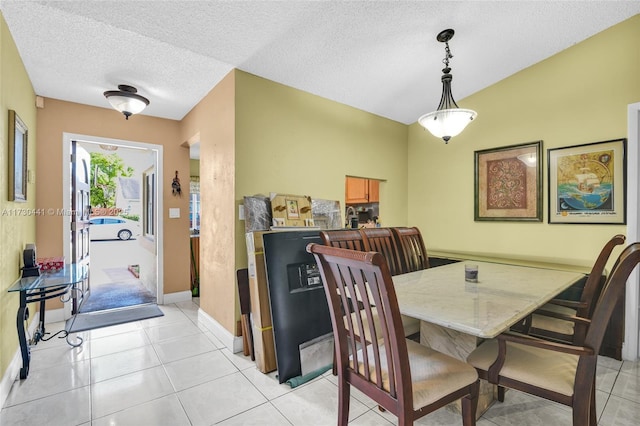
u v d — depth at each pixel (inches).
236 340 98.5
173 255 151.7
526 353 57.2
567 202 106.9
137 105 114.9
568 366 52.6
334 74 108.6
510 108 121.1
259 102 105.0
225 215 104.8
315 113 120.6
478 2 82.7
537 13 88.8
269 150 107.0
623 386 80.0
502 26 93.0
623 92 95.7
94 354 96.3
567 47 106.3
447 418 67.4
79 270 102.6
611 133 97.9
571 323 74.9
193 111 133.8
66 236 124.9
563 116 107.9
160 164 147.6
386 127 148.0
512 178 120.6
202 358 94.3
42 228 120.1
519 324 77.8
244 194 100.7
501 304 56.3
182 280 154.2
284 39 88.9
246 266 100.7
